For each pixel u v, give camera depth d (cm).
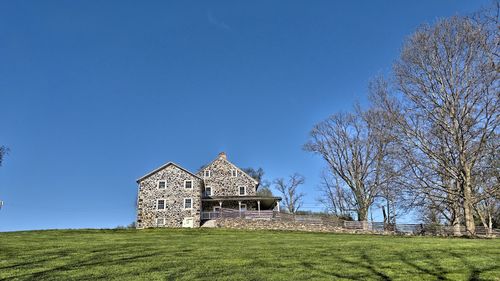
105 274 1388
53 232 3108
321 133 5556
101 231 3288
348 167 5341
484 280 1298
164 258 1684
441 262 1603
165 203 4628
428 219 4675
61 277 1345
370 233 3956
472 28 3209
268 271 1433
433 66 3341
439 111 3316
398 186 3466
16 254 1794
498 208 4547
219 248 1998
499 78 3047
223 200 4991
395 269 1472
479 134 3130
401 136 3434
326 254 1791
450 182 3362
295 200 7712
